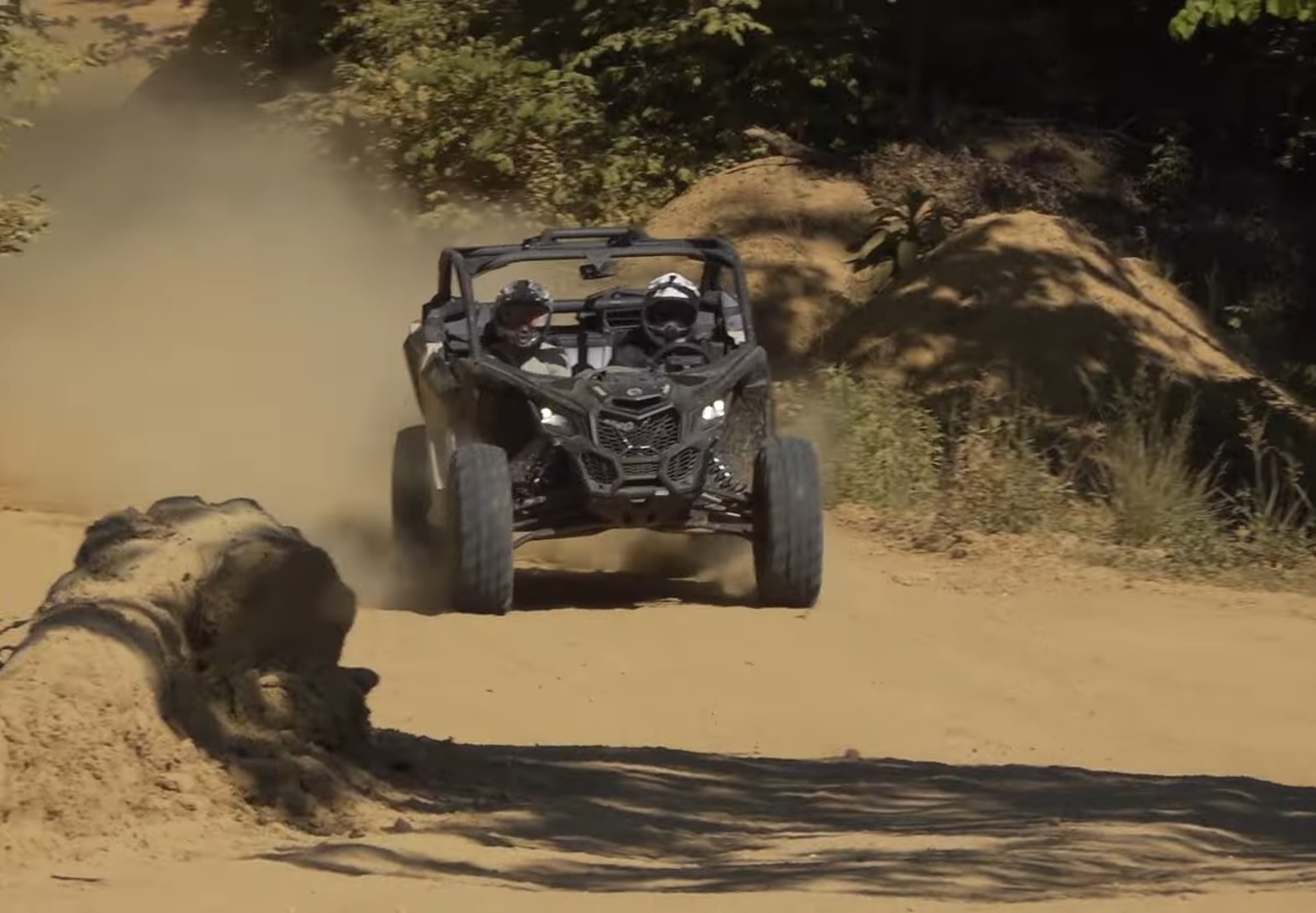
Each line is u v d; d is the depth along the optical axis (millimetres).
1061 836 20125
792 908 16125
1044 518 45438
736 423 36344
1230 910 16375
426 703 27969
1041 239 58531
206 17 87688
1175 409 52781
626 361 36625
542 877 17531
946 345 55281
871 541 43781
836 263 64875
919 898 16797
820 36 73625
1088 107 78312
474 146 66875
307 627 21016
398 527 37875
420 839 18859
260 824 19031
